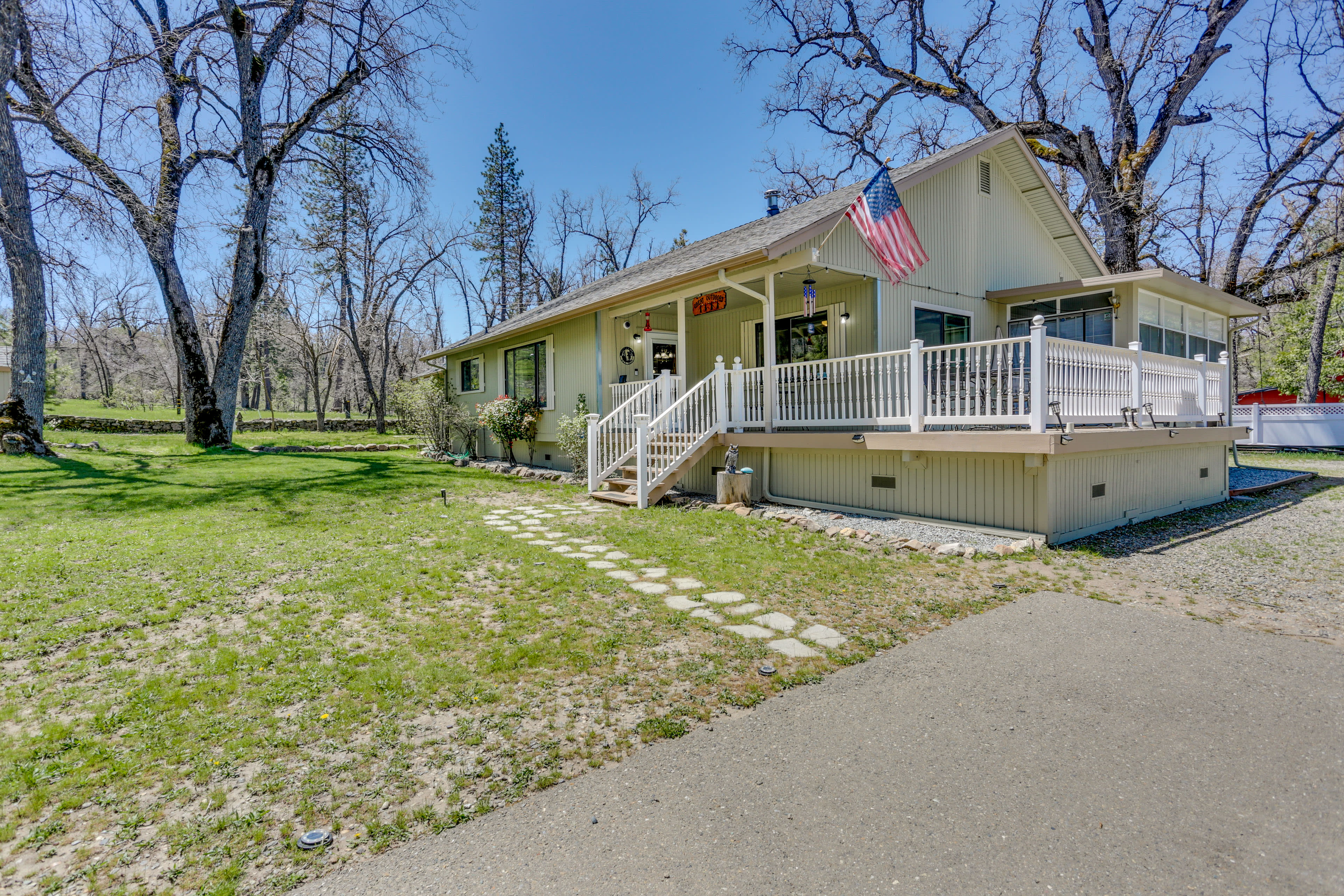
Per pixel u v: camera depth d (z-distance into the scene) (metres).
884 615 4.36
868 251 9.30
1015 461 6.69
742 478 8.75
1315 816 2.19
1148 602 4.70
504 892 1.83
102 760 2.48
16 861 1.94
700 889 1.84
